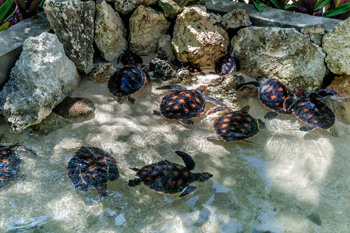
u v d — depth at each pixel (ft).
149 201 9.68
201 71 15.11
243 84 14.07
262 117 12.80
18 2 14.08
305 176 10.49
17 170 10.41
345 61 13.62
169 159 11.07
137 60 15.17
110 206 9.53
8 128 12.05
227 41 15.40
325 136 11.91
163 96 13.79
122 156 11.12
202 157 11.15
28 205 9.49
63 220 9.15
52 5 12.43
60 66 12.89
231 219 9.23
